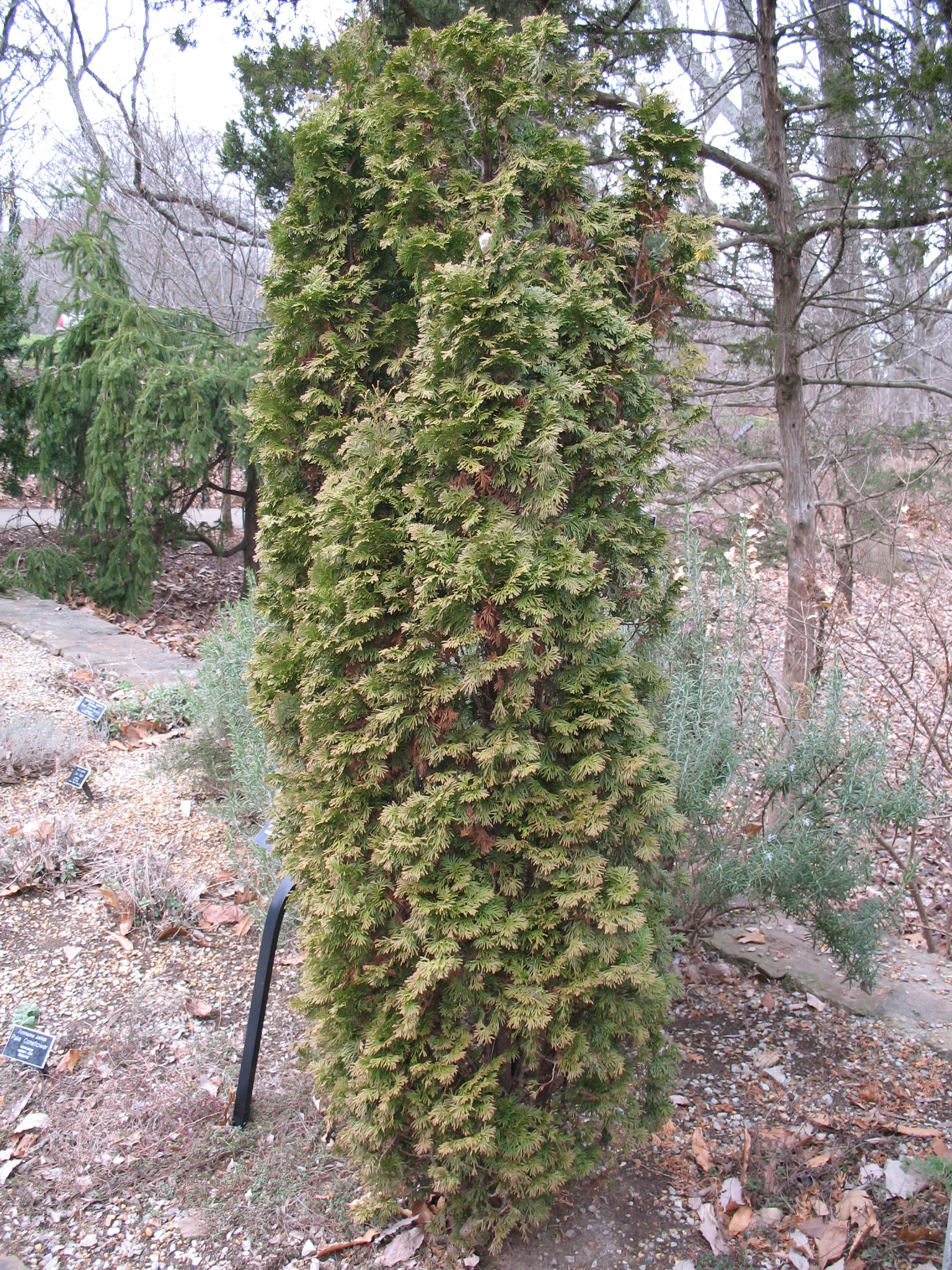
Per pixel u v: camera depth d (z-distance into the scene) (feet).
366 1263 7.20
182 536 30.07
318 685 7.36
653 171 7.70
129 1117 8.43
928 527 22.29
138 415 25.29
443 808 6.63
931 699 19.30
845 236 17.72
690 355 7.89
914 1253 7.17
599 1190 7.97
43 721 15.79
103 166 30.32
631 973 6.77
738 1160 8.30
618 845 7.27
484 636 6.68
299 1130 8.39
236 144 24.72
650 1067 7.77
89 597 27.14
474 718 7.07
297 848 7.68
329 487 7.47
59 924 11.07
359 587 6.86
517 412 6.57
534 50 7.50
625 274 7.80
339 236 8.25
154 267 40.37
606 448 6.96
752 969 11.69
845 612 16.35
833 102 17.10
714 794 11.34
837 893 10.80
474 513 6.57
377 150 7.94
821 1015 10.75
